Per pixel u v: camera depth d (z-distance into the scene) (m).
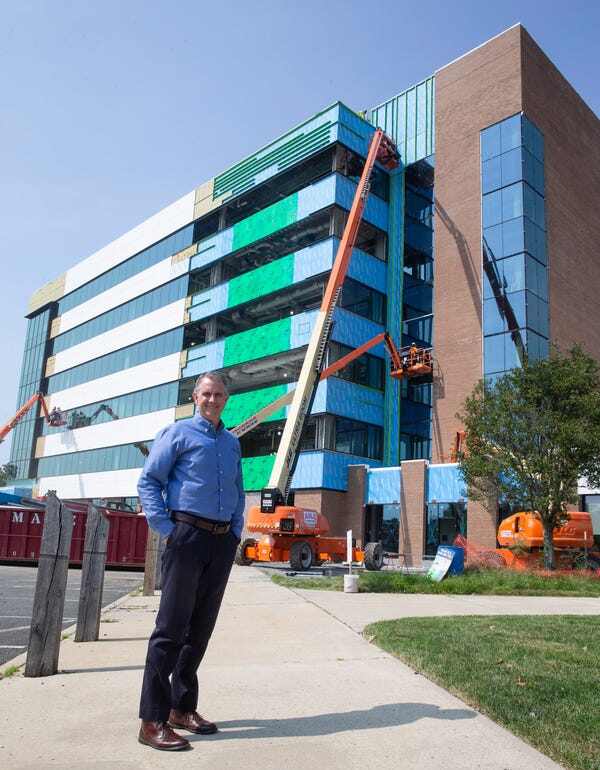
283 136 45.38
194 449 3.79
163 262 55.19
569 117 40.31
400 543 33.41
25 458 70.00
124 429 55.50
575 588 15.24
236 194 48.19
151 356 54.12
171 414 50.03
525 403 20.14
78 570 20.95
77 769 3.03
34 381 72.19
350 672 5.32
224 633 7.52
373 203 42.91
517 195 34.91
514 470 19.98
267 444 41.69
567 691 4.68
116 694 4.50
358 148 42.22
